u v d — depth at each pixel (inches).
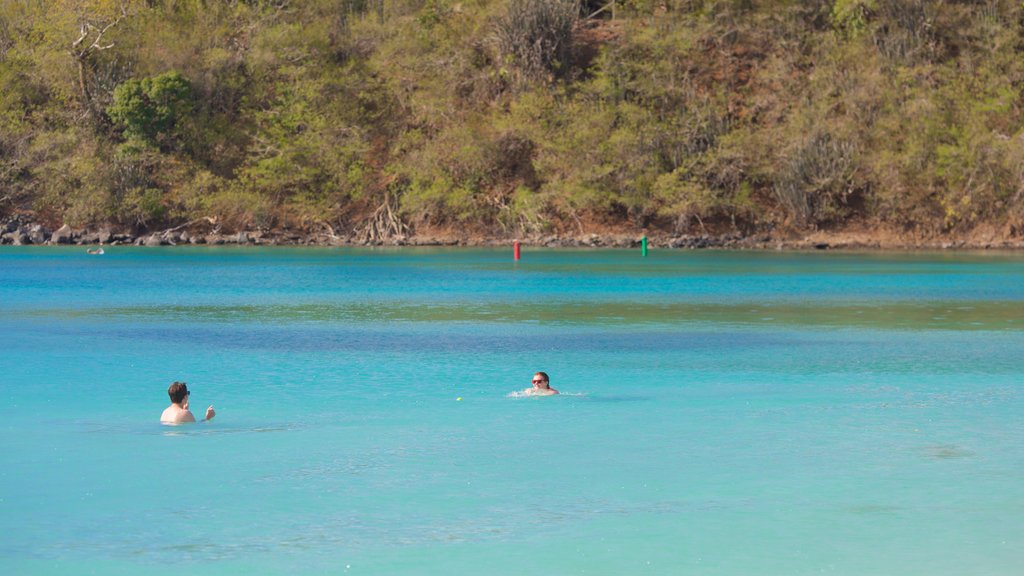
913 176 4512.8
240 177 4665.4
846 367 1145.4
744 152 4606.3
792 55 4945.9
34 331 1453.0
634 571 511.2
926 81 4667.8
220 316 1663.4
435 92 4938.5
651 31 4909.0
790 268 2970.0
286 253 3814.0
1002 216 4429.1
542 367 1139.9
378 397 963.3
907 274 2714.1
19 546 546.3
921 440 786.8
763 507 614.9
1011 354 1246.3
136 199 4534.9
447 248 4274.1
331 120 4852.4
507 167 4842.5
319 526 579.8
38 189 4704.7
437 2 5324.8
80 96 4840.1
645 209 4581.7
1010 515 597.9
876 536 561.9
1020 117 4616.1
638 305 1866.4
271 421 853.2
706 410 903.7
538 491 649.0
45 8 5083.7
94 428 823.7
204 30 5049.2
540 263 3203.7
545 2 4911.4
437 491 647.8
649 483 666.8
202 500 627.8
